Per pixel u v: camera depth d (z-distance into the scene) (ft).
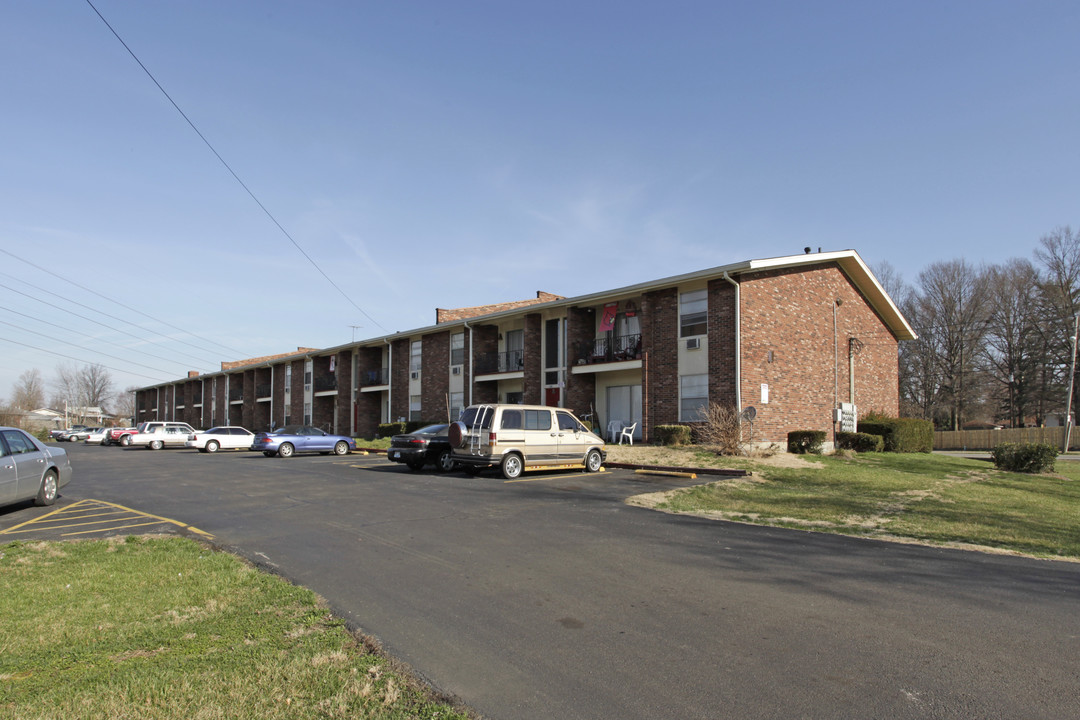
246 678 14.20
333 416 148.05
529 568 24.00
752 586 21.94
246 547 27.55
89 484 51.65
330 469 62.49
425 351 118.42
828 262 84.12
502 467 52.29
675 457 62.44
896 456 74.49
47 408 424.46
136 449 125.08
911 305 168.45
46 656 15.40
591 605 19.81
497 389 107.04
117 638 16.63
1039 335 148.36
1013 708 13.14
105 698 13.10
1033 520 38.01
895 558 26.71
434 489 45.29
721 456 62.03
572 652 16.12
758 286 73.56
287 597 20.17
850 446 78.54
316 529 31.12
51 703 12.85
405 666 15.16
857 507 40.42
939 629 17.80
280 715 12.59
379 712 12.82
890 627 17.95
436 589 21.40
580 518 34.24
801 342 78.69
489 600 20.26
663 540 29.12
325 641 16.60
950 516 38.11
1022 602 20.51
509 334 105.81
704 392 73.26
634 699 13.58
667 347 77.66
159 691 13.46
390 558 25.45
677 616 18.83
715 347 72.43
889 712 12.96
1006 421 184.34
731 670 15.03
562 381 91.61
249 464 70.33
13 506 39.11
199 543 27.94
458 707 13.10
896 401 96.94
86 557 25.13
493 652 16.12
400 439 61.36
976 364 157.69
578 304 87.51
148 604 19.38
